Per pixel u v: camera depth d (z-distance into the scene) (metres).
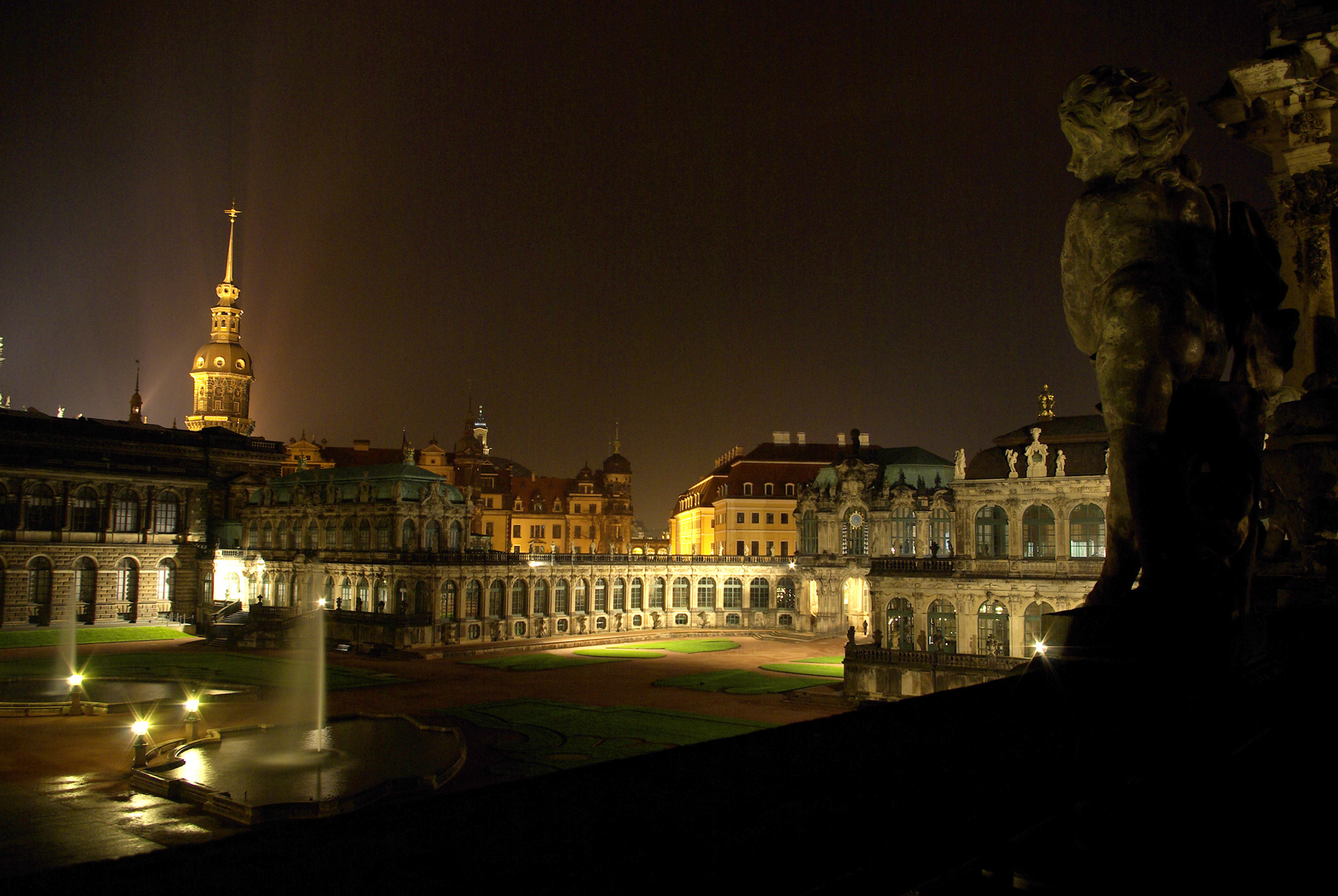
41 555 123.81
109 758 55.03
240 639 114.62
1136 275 12.84
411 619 109.81
